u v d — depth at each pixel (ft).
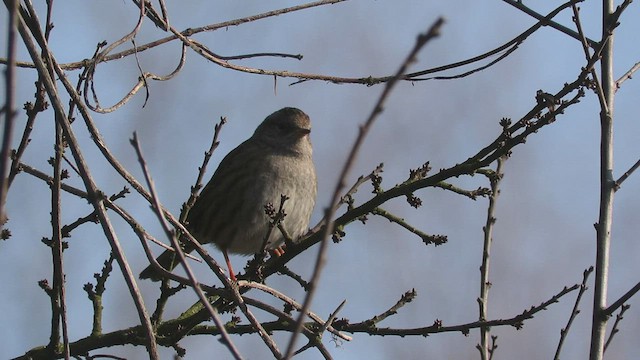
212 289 28.27
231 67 33.83
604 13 31.94
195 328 36.94
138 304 23.57
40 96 27.99
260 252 34.01
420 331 34.22
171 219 27.73
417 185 33.17
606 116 30.86
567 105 30.73
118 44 30.25
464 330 33.45
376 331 34.55
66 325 26.61
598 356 28.43
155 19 32.91
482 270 34.63
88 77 29.35
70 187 30.55
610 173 30.42
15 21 16.58
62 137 29.43
